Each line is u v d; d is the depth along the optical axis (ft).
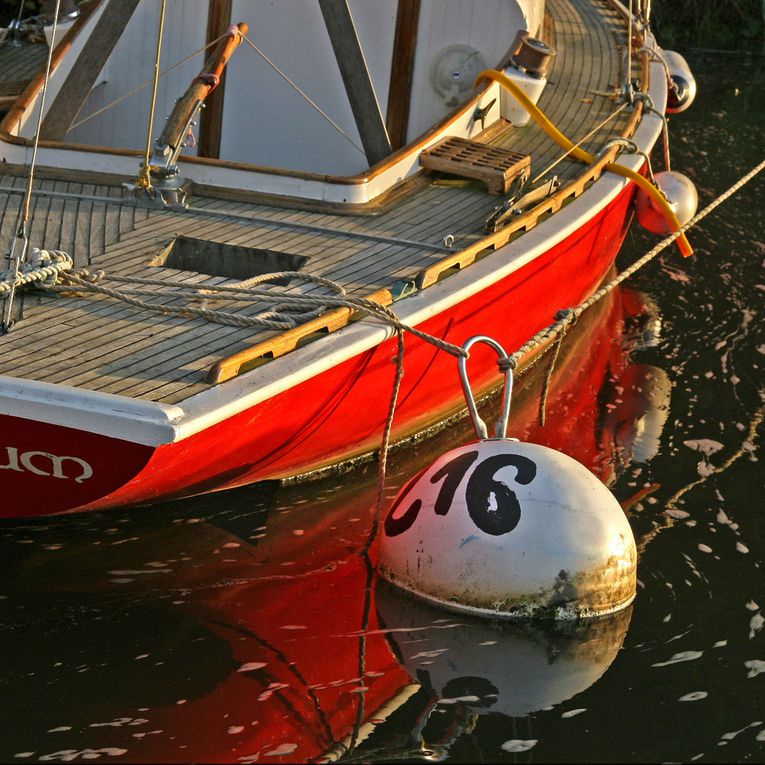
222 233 26.48
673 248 41.06
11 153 28.99
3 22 63.77
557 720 18.02
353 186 28.09
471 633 20.06
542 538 20.02
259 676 18.78
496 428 22.15
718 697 18.71
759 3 75.15
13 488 20.80
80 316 22.18
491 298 26.48
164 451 19.54
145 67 34.35
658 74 41.06
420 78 34.45
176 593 21.04
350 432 24.70
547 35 42.37
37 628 19.83
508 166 30.12
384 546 21.48
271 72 34.14
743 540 23.59
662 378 31.35
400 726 17.72
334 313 22.41
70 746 17.03
